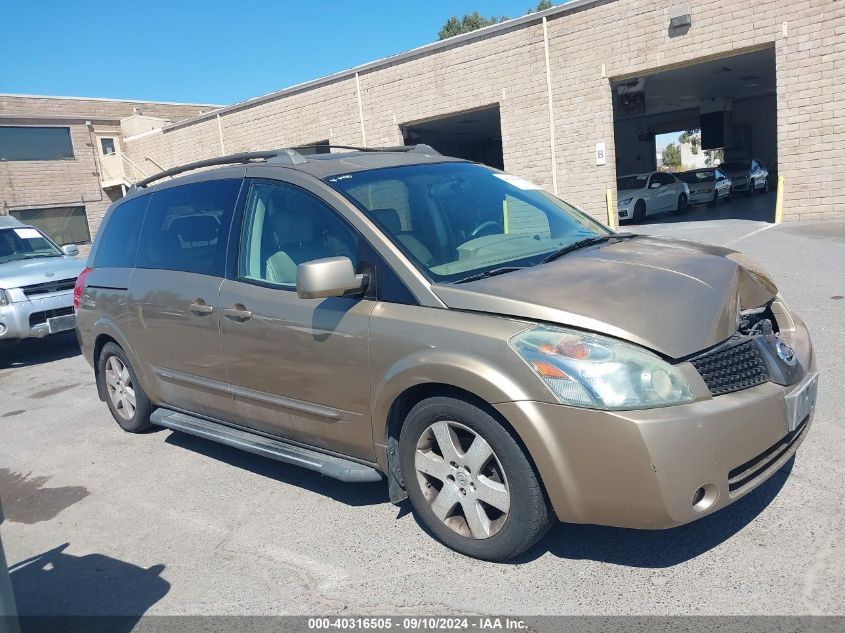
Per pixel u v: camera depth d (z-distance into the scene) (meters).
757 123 32.84
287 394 3.98
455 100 20.78
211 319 4.34
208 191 4.66
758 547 3.17
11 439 6.12
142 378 5.26
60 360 9.51
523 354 2.96
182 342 4.65
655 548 3.27
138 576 3.55
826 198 15.30
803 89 15.18
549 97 18.89
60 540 4.05
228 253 4.36
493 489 3.17
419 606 3.03
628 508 2.81
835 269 9.13
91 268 5.76
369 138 23.09
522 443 3.02
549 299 3.10
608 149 18.19
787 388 3.13
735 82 25.56
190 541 3.86
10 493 4.88
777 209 15.81
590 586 3.04
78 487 4.84
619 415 2.76
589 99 18.23
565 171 19.06
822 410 4.64
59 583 3.55
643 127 35.59
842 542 3.13
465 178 4.42
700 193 23.78
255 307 4.05
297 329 3.81
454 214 4.05
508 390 2.96
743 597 2.85
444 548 3.49
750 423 2.90
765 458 3.06
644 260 3.57
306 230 3.95
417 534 3.67
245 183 4.39
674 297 3.14
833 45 14.64
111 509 4.40
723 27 15.89
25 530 4.26
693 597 2.88
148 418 5.62
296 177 4.07
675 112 34.22
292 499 4.27
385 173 4.17
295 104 24.95
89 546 3.94
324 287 3.34
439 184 4.23
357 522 3.87
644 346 2.87
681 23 16.33
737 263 3.73
